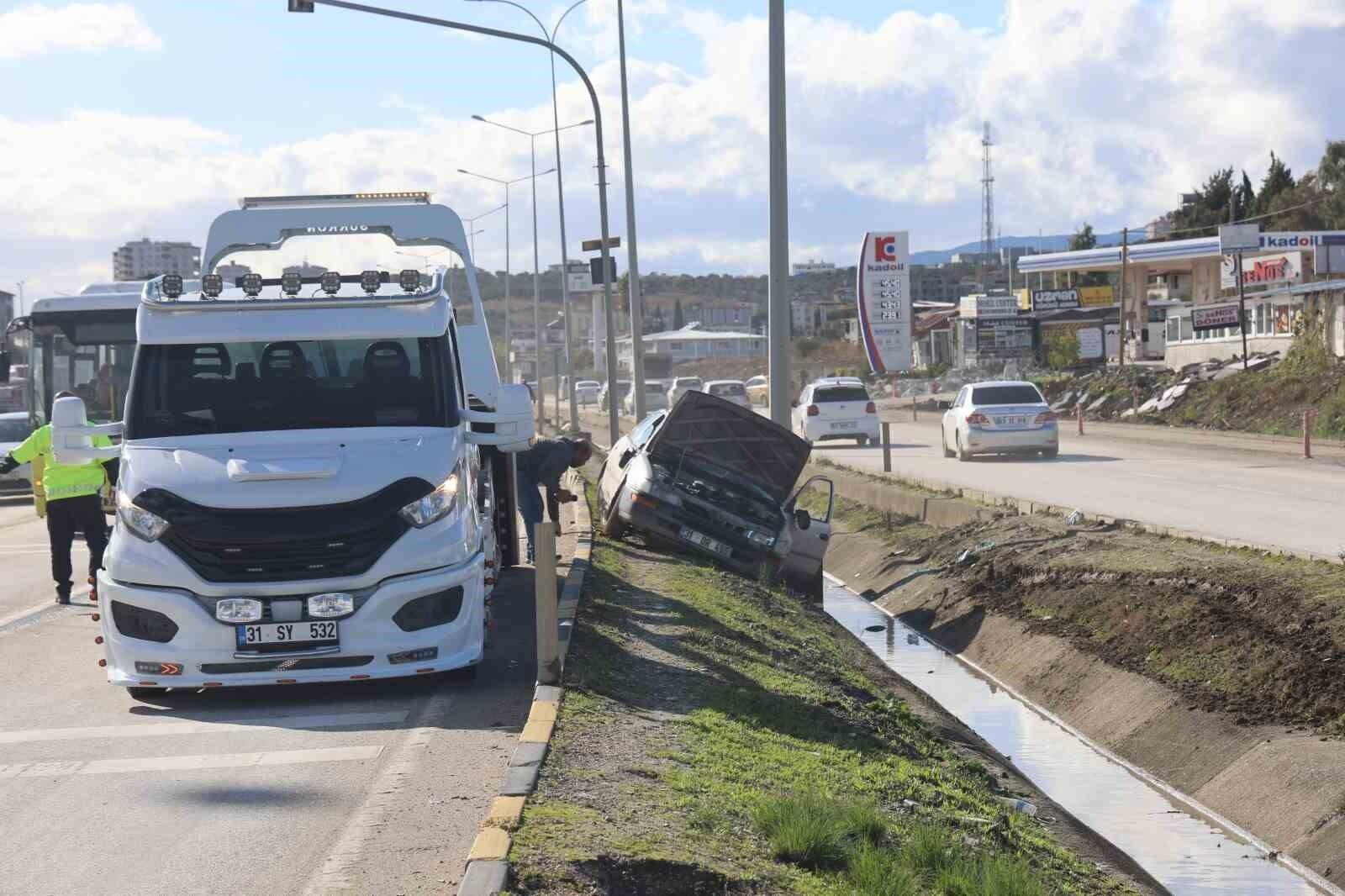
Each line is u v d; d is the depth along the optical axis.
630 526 19.12
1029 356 85.00
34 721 9.24
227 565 9.24
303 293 10.82
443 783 7.55
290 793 7.43
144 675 9.32
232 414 10.18
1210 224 105.19
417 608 9.45
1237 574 15.73
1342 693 12.23
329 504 9.37
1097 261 83.56
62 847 6.59
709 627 12.84
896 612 21.98
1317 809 10.62
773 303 22.09
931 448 42.22
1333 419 39.31
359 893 5.86
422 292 10.70
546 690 9.20
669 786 7.31
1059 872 8.55
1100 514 22.14
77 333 23.14
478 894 5.39
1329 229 90.62
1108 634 16.17
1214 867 10.12
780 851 6.57
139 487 9.49
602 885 5.75
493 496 14.45
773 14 21.69
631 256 36.41
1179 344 67.75
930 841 7.01
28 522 25.31
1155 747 13.26
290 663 9.27
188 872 6.21
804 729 9.70
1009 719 15.13
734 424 19.12
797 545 19.38
